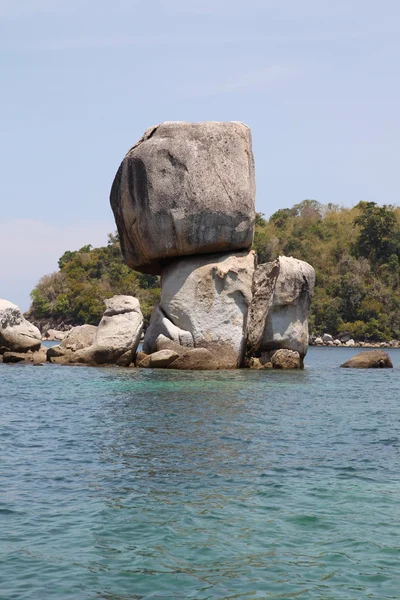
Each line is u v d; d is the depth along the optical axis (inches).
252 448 577.6
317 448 583.8
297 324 1321.4
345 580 328.8
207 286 1250.0
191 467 510.3
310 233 4448.8
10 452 557.0
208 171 1232.8
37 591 313.6
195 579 327.6
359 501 437.1
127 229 1294.3
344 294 3924.7
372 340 3816.4
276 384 1035.3
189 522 395.9
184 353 1220.5
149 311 3604.8
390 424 710.5
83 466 511.2
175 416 727.7
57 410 768.9
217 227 1238.3
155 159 1235.2
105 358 1278.3
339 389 1015.0
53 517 400.8
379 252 4185.5
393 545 368.8
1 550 355.6
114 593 313.4
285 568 340.2
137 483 467.5
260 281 1300.4
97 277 4717.0
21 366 1268.5
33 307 4726.9
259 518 404.2
